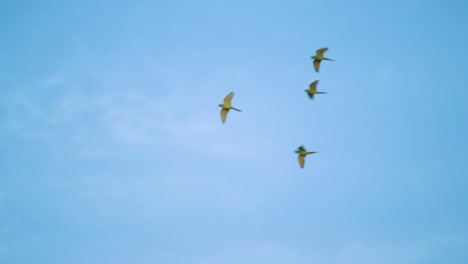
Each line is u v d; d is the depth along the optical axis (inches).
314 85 2391.7
